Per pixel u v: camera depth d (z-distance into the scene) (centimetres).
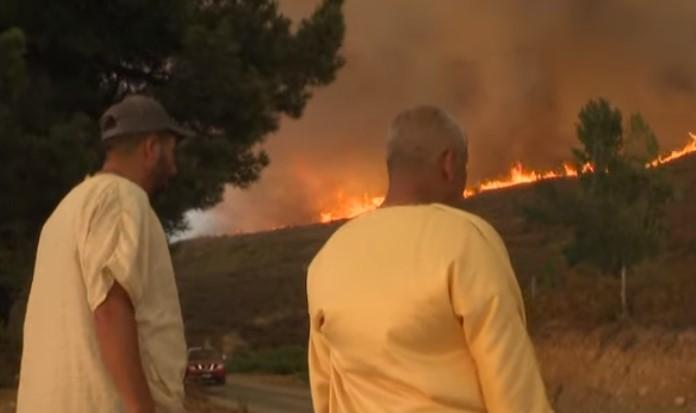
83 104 2681
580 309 3434
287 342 7969
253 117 2669
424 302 322
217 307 9769
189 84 2559
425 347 323
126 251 431
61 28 2545
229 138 2678
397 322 323
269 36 2781
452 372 322
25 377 446
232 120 2652
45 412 432
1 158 2217
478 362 321
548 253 7406
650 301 3338
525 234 8569
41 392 435
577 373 3097
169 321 446
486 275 322
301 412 2936
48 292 440
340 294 334
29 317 447
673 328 3103
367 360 327
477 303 319
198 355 4478
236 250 12644
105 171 464
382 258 332
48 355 436
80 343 429
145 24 2595
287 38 2806
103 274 429
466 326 320
